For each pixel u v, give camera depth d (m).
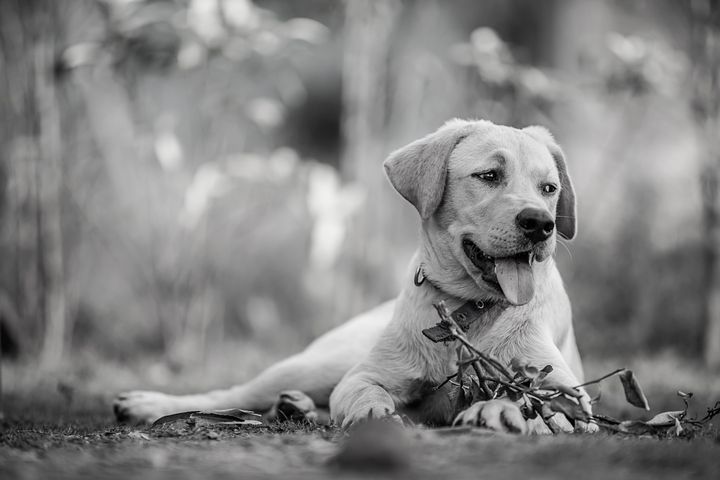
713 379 11.21
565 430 5.81
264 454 4.70
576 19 21.41
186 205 14.00
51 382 10.73
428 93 17.41
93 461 4.56
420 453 4.54
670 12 16.42
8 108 14.28
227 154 16.72
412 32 18.80
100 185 15.88
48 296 13.65
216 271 15.56
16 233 14.09
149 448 4.96
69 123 14.72
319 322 16.06
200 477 4.12
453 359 6.50
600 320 15.66
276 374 7.73
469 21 21.27
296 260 17.97
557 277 7.28
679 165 17.80
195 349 14.23
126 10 13.55
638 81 15.31
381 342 6.79
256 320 16.94
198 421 6.18
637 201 16.81
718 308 13.84
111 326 15.71
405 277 7.02
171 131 14.23
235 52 13.83
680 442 5.08
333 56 20.72
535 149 6.77
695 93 14.64
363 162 15.73
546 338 6.65
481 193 6.54
